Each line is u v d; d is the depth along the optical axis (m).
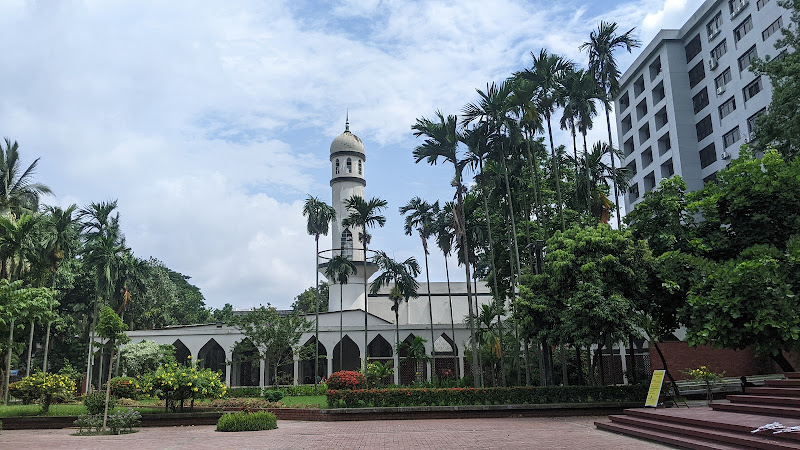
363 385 29.84
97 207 39.56
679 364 26.69
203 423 20.88
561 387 20.98
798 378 12.92
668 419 12.85
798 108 22.08
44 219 33.91
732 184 17.75
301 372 47.50
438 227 31.92
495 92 25.05
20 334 28.44
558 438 13.59
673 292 17.73
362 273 49.44
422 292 57.62
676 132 49.28
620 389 20.80
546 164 32.78
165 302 55.25
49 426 20.66
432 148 26.06
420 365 43.78
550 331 21.03
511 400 20.94
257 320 37.78
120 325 18.45
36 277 32.97
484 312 29.06
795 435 8.69
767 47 40.91
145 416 20.36
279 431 17.38
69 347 45.59
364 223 34.72
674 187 20.25
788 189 16.52
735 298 14.35
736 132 44.56
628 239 19.23
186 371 21.59
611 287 18.89
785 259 14.98
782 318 13.84
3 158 33.22
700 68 49.03
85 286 46.34
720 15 46.31
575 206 31.12
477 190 31.56
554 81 25.58
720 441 10.20
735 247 17.77
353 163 51.53
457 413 20.52
